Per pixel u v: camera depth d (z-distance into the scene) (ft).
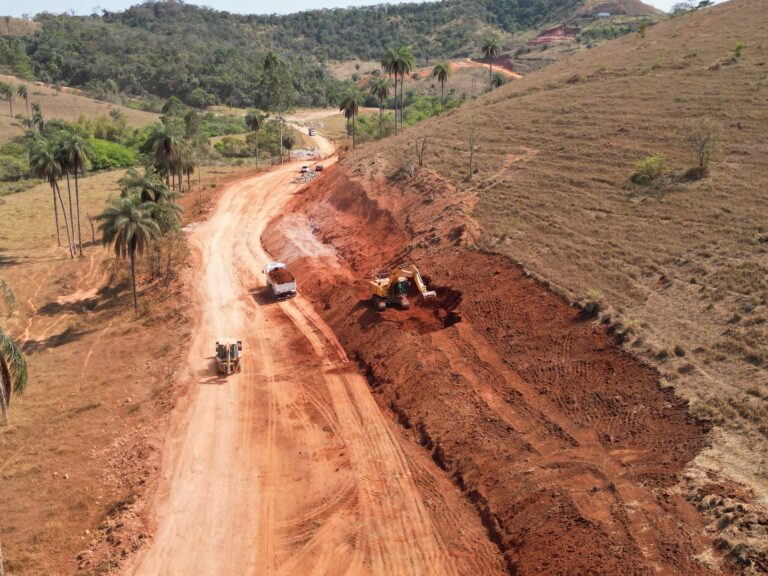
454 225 151.43
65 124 426.92
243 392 114.21
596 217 138.41
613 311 101.76
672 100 194.49
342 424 101.50
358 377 116.88
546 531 69.36
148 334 145.89
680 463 71.26
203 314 151.53
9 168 351.25
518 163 180.45
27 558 76.79
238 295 164.25
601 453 77.30
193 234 216.33
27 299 177.27
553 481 75.36
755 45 222.89
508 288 120.26
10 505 88.22
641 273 112.78
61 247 224.53
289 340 135.33
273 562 73.92
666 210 133.69
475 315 117.80
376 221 183.21
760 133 158.10
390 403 105.91
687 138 165.58
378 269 156.97
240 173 322.55
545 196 155.02
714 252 112.68
